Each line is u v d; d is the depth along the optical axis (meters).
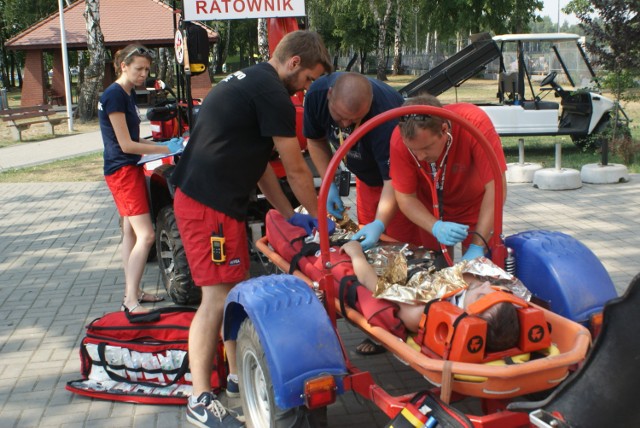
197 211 3.57
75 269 6.93
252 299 3.01
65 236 8.39
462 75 12.55
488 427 2.55
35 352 4.85
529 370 2.52
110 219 9.27
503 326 2.64
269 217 4.29
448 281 2.90
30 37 29.33
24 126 19.06
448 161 3.51
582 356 2.62
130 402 4.04
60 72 31.14
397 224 4.23
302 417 2.88
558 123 13.08
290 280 3.17
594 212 8.23
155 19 29.66
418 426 2.60
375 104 3.82
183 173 3.65
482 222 3.43
